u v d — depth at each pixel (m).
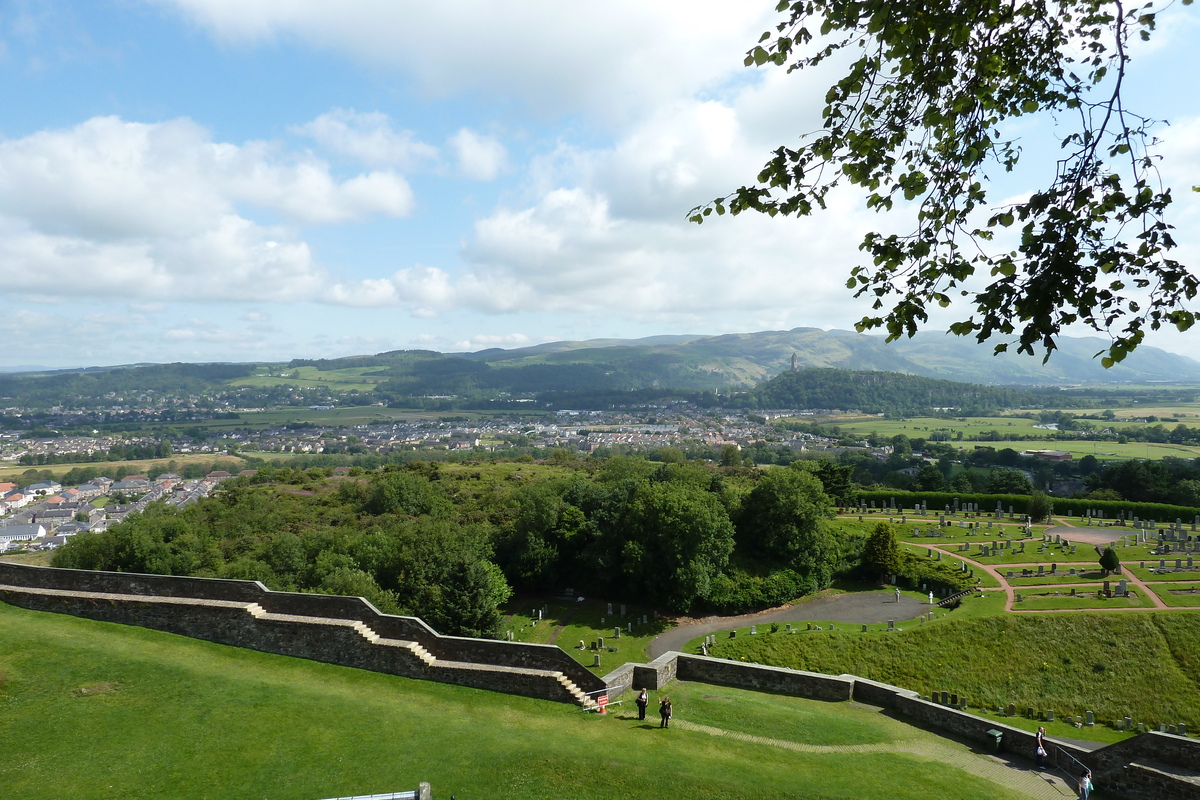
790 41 11.17
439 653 29.48
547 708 26.91
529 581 71.38
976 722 27.41
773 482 70.94
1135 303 8.89
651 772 21.94
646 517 67.00
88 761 19.73
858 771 23.70
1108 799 23.00
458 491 104.38
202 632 29.94
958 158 11.14
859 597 66.38
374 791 19.44
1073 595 56.19
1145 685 44.66
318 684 26.75
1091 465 156.62
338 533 73.94
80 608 30.61
